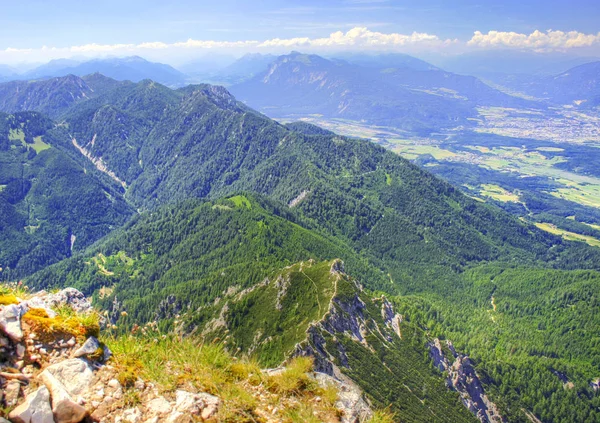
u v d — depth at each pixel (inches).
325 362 3454.7
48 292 882.1
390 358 4197.8
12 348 548.1
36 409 483.2
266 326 4357.8
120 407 536.4
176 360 661.3
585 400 5856.3
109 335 684.1
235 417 567.5
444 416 3873.0
